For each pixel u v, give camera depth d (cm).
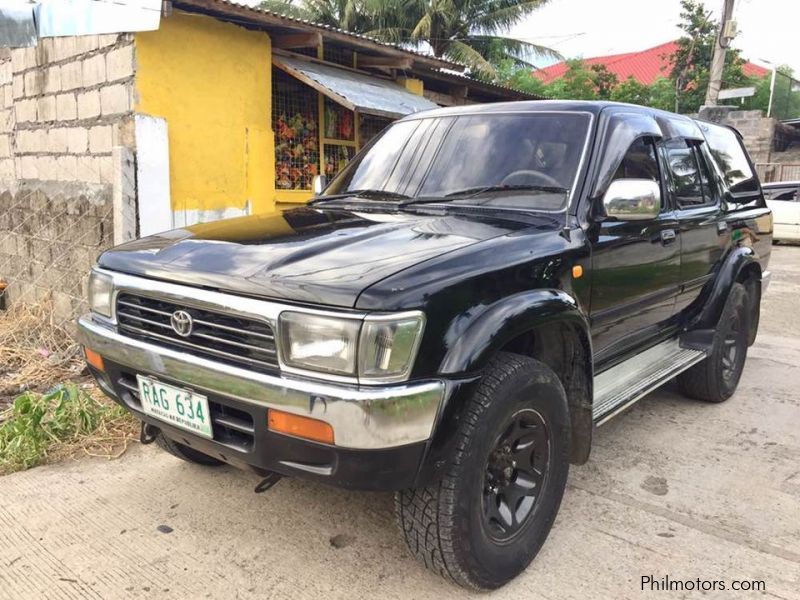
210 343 229
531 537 258
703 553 274
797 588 251
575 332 264
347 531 287
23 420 370
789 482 338
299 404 200
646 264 329
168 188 611
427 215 291
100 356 269
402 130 364
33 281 727
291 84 785
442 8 1891
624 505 313
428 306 205
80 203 634
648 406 448
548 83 2792
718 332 421
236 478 334
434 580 254
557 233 270
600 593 248
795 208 1443
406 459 204
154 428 281
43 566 262
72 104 647
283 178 787
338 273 212
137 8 553
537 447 258
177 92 614
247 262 230
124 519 295
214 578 254
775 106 3231
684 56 2706
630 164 328
